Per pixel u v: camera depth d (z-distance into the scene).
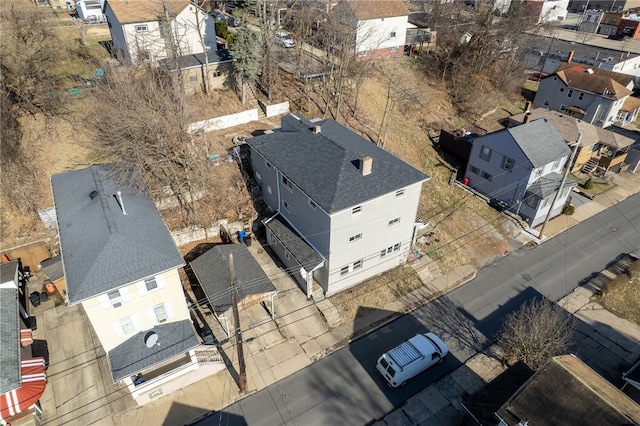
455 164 42.66
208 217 31.77
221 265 26.39
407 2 74.25
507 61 57.41
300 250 27.56
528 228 36.03
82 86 36.78
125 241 20.62
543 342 22.70
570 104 54.47
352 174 26.12
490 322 27.47
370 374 23.88
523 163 34.50
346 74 45.09
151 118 27.56
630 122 55.19
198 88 40.47
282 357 24.48
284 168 28.08
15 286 24.62
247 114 39.44
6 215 29.38
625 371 24.36
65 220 22.73
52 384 22.42
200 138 36.34
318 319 26.77
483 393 20.36
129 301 20.12
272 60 42.12
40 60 36.22
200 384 22.86
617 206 39.66
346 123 42.38
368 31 50.41
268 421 21.27
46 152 32.06
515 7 57.53
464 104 51.19
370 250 28.25
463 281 30.80
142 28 38.88
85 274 19.17
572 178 43.41
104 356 23.92
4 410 19.23
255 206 33.31
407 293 29.28
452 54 55.00
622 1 97.56
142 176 27.42
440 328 26.92
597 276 31.34
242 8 53.94
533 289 30.09
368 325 26.77
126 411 21.39
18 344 21.41
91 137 32.78
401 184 26.39
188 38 41.50
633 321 27.84
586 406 16.44
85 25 51.12
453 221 35.88
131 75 33.12
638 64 65.62
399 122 45.34
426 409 22.19
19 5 49.84
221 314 23.56
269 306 27.36
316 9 51.72
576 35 84.88
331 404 22.20
